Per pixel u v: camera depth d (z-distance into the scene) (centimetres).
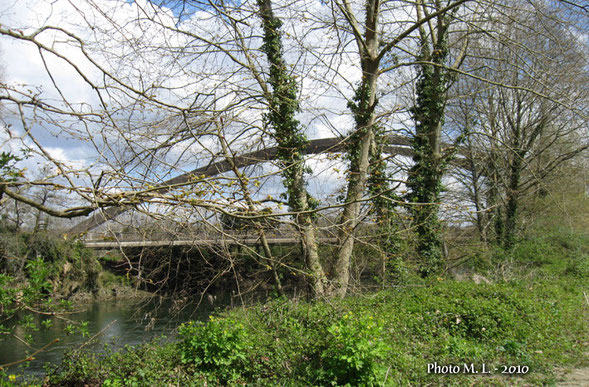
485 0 1393
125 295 1753
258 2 1423
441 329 1016
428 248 1777
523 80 2211
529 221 2519
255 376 788
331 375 731
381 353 723
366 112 1452
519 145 2289
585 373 802
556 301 1348
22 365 677
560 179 2431
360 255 1524
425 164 1797
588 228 2620
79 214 601
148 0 827
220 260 1115
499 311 1064
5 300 564
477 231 2284
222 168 1114
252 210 723
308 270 1212
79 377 809
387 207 1488
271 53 1414
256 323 984
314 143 1630
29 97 574
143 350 855
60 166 548
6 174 538
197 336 819
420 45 1842
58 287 1650
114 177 625
